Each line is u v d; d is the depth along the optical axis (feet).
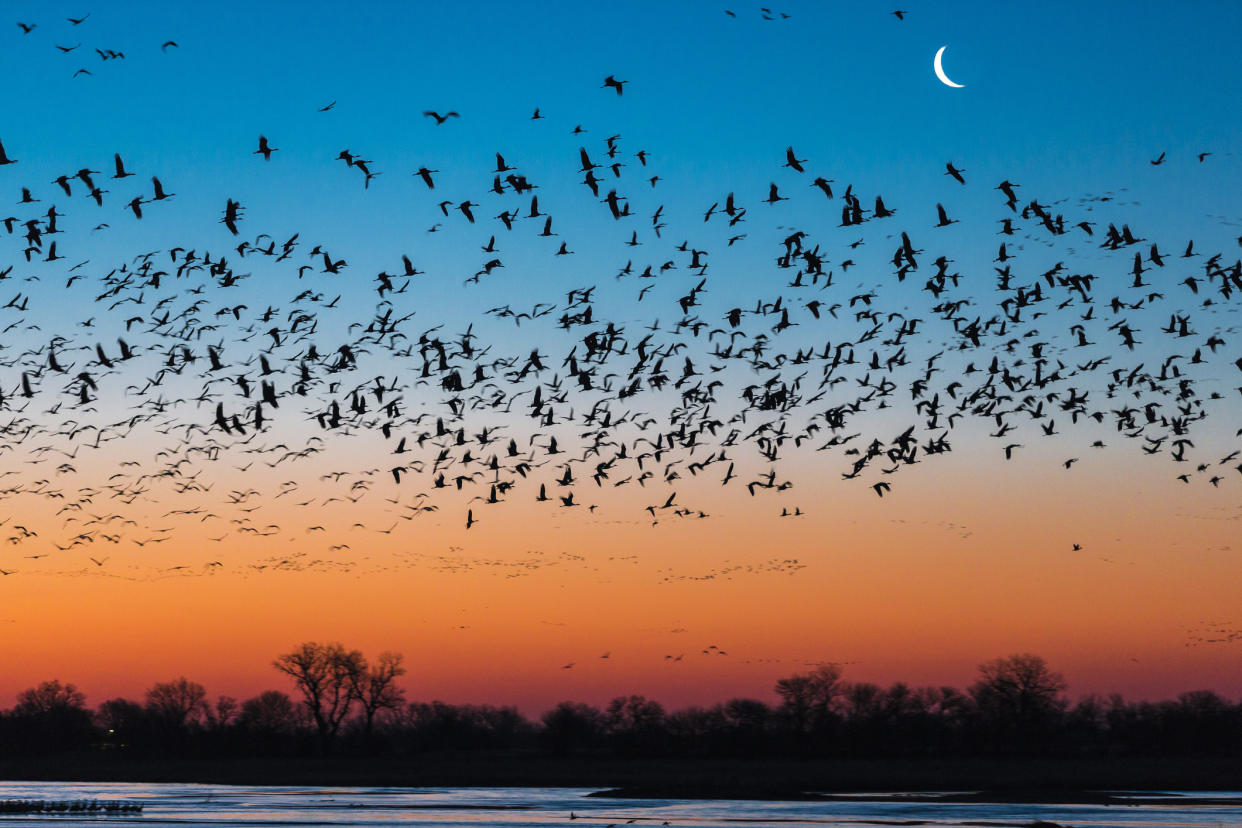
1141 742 554.46
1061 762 506.89
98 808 323.78
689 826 265.75
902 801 341.62
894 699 548.72
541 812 310.86
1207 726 549.95
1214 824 264.93
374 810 319.88
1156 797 352.08
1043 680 537.24
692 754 559.38
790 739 547.90
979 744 532.73
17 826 281.95
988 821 276.41
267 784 465.88
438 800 359.05
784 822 277.03
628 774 479.00
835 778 441.68
